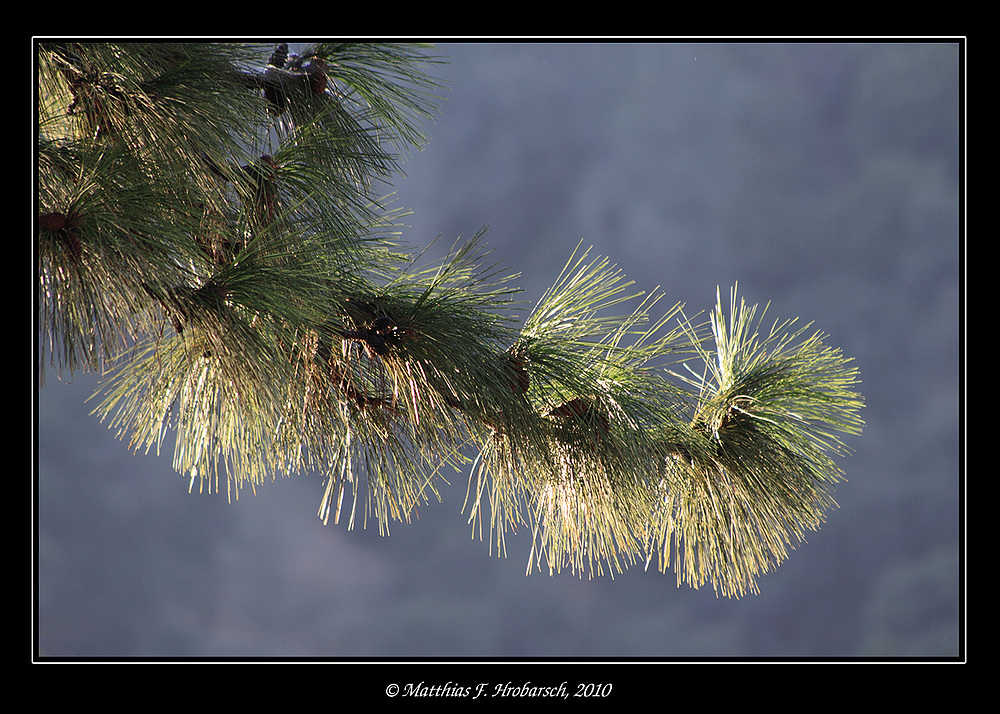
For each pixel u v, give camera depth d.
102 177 7.13
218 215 7.25
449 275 7.34
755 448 7.39
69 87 7.23
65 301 7.11
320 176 7.37
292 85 7.43
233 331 7.18
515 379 7.32
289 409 7.27
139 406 7.27
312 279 7.23
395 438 7.32
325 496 7.32
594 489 7.36
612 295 7.38
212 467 7.28
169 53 7.26
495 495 7.35
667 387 7.37
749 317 7.48
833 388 7.44
